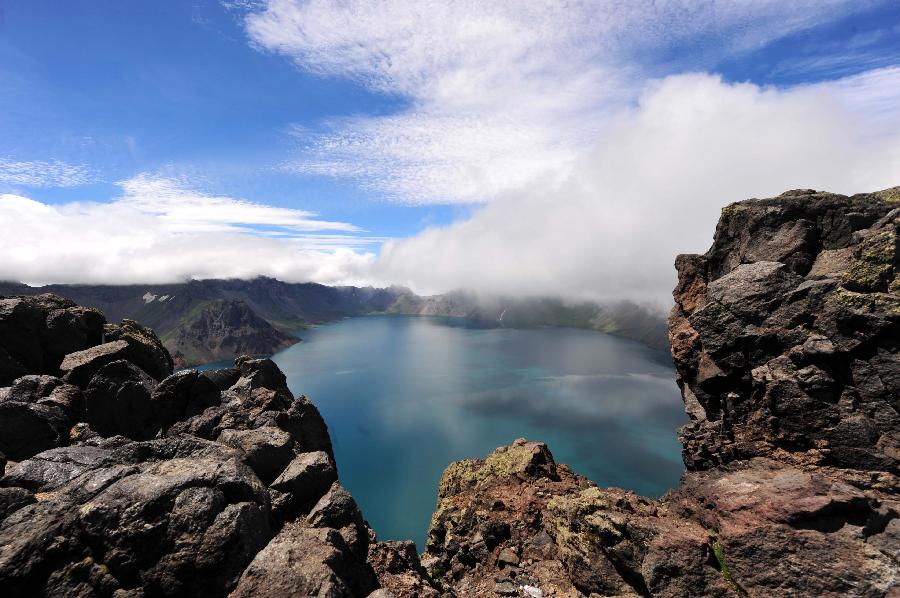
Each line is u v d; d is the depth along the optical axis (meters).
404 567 27.80
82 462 22.45
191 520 18.36
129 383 30.80
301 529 20.88
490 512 44.25
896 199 31.95
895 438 26.09
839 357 28.59
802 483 25.58
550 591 32.56
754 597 23.36
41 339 34.47
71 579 16.45
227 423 31.34
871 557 21.88
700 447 32.91
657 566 25.91
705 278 39.69
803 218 34.25
